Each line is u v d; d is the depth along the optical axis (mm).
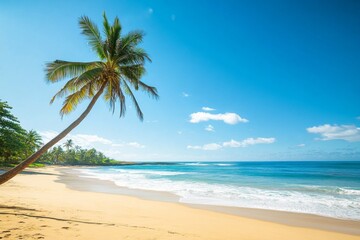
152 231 6699
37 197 12070
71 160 115875
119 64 12180
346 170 62438
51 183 23031
